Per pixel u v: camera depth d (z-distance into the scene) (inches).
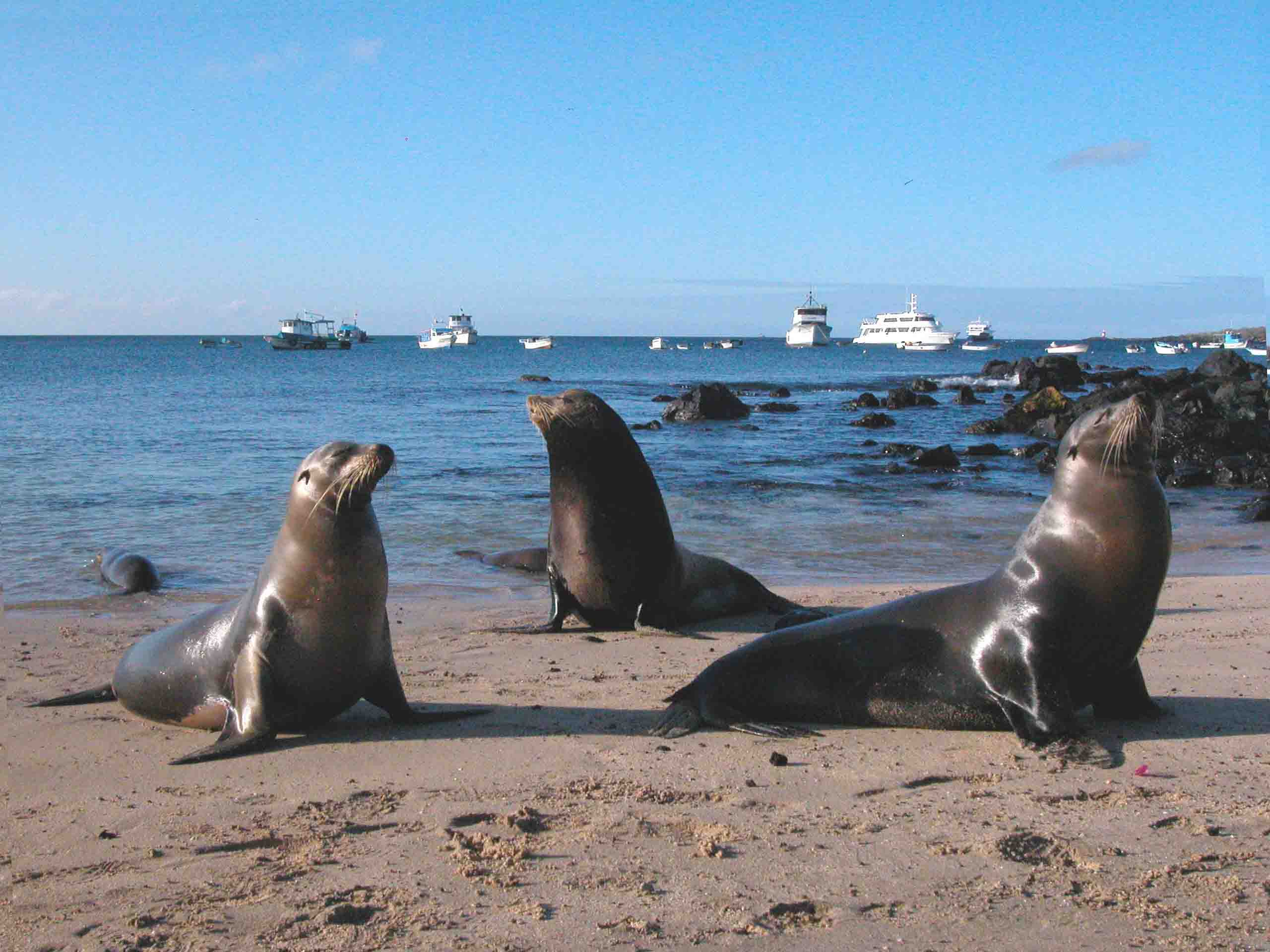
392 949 213.8
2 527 474.9
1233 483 713.0
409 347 5920.3
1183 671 290.8
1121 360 4040.4
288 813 240.1
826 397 1717.5
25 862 229.1
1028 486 679.1
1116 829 235.1
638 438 1006.4
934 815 238.7
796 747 260.4
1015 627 262.4
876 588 375.6
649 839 232.8
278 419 1146.0
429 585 378.3
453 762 255.3
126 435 926.4
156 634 278.4
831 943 214.5
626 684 292.4
